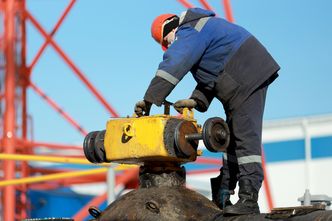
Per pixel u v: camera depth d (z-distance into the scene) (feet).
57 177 98.78
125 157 44.80
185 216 43.32
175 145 43.80
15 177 135.33
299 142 217.15
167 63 44.52
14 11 131.54
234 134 45.78
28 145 128.36
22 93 133.59
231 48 45.65
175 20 47.39
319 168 214.07
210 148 43.21
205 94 47.91
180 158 44.32
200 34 45.29
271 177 219.00
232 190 47.37
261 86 46.11
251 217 42.24
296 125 217.97
